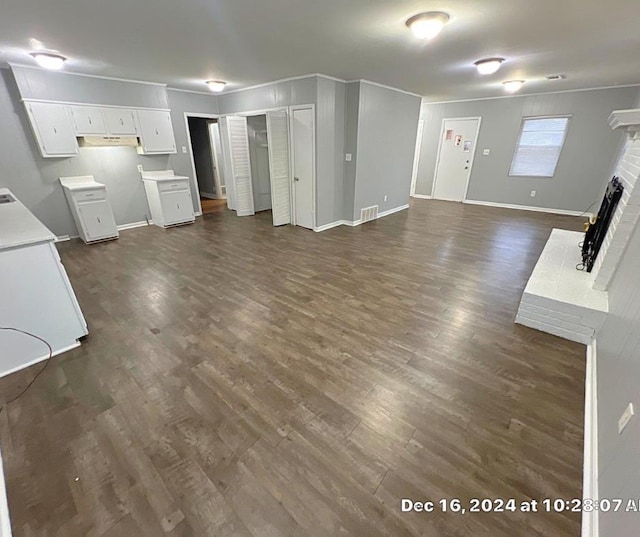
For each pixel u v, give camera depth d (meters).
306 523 1.24
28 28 2.59
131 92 4.92
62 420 1.71
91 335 2.45
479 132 7.00
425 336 2.42
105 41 2.96
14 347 2.06
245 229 5.43
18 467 1.46
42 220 4.58
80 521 1.25
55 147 4.36
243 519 1.25
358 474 1.42
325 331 2.49
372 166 5.67
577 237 3.85
